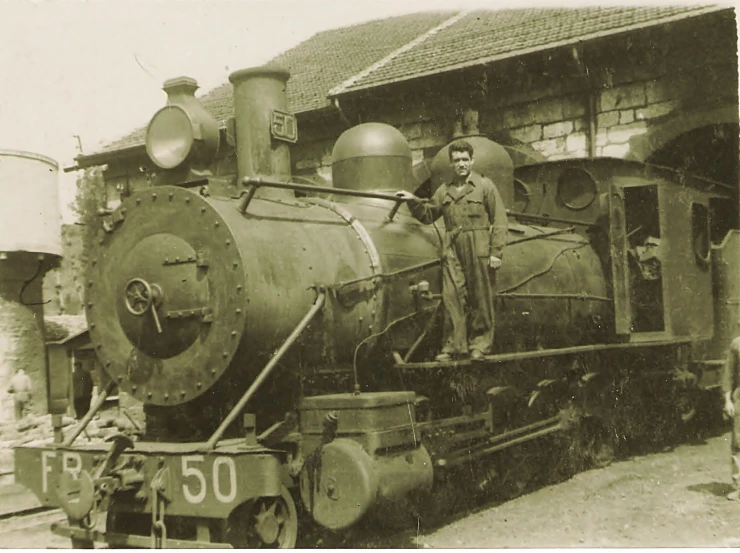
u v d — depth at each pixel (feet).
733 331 34.96
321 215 21.17
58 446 18.63
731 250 35.78
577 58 41.86
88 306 19.83
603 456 28.89
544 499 24.17
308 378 19.40
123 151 56.59
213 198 18.51
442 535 20.43
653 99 41.52
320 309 18.98
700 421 35.04
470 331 21.88
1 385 31.37
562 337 27.35
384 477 17.72
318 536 19.43
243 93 21.85
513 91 45.68
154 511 16.83
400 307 21.13
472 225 21.54
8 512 24.85
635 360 30.71
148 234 18.80
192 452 16.67
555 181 32.37
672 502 23.25
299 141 54.13
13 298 32.22
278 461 16.25
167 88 20.85
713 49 39.68
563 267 27.81
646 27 39.63
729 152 40.22
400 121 49.47
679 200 31.89
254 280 17.46
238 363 17.52
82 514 16.69
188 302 17.83
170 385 18.13
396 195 21.76
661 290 31.58
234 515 16.83
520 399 25.22
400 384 22.12
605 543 19.13
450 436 21.34
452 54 47.67
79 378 35.01
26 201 32.14
